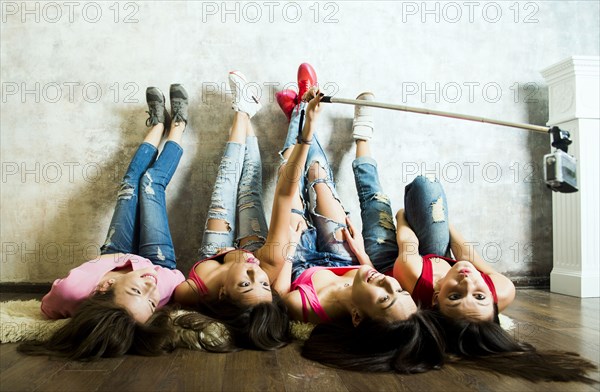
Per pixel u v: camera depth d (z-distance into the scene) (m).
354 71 2.58
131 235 2.12
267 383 1.12
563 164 1.25
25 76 2.45
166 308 1.58
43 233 2.42
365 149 2.43
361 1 2.60
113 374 1.17
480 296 1.41
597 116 2.34
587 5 2.73
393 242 2.10
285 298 1.68
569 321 1.79
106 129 2.46
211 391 1.06
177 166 2.43
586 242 2.33
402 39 2.62
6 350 1.37
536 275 2.64
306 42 2.56
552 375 1.16
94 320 1.33
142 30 2.49
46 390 1.05
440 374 1.20
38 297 2.24
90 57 2.47
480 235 2.62
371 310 1.35
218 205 2.21
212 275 1.76
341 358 1.28
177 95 2.37
